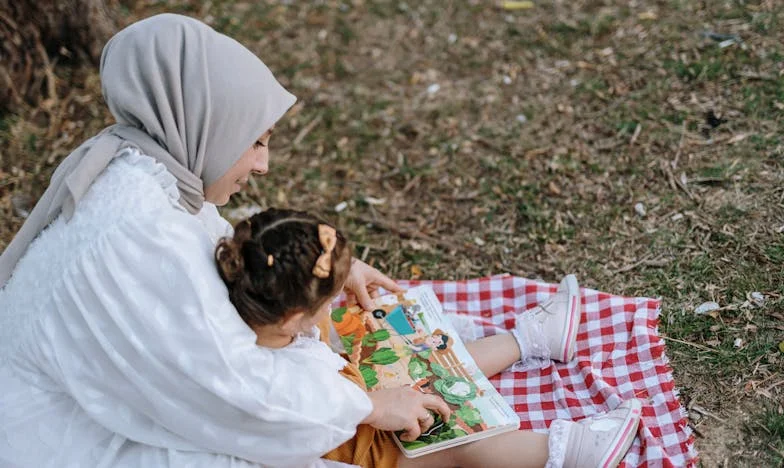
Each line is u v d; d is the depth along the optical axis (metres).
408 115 4.10
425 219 3.49
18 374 2.04
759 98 3.70
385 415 2.18
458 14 4.79
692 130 3.63
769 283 2.84
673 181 3.39
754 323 2.71
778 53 3.94
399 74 4.39
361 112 4.15
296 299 1.93
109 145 1.99
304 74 4.45
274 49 4.64
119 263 1.89
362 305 2.71
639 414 2.34
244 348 1.93
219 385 1.89
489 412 2.37
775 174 3.28
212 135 2.11
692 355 2.65
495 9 4.79
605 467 2.22
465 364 2.56
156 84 2.03
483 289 3.02
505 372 2.73
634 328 2.71
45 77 4.14
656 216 3.25
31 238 2.04
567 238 3.26
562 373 2.68
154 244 1.89
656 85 3.95
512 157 3.73
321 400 2.01
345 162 3.86
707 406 2.48
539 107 4.00
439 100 4.17
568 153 3.68
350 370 2.39
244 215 3.57
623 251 3.14
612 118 3.82
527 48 4.43
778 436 2.34
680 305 2.84
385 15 4.84
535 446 2.29
